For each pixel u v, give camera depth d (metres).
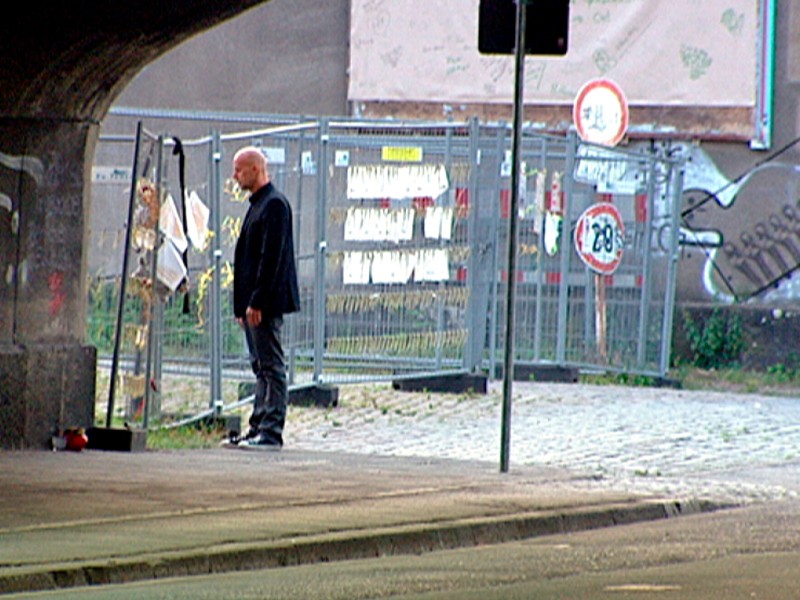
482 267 61.84
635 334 67.50
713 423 54.47
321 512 33.06
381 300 59.09
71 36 40.09
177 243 47.16
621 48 78.19
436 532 31.70
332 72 82.88
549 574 28.09
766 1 76.00
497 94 80.69
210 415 51.16
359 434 50.69
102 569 26.94
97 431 43.72
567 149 65.06
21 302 42.25
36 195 42.38
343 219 58.22
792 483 42.12
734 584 26.69
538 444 48.75
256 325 45.62
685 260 76.81
